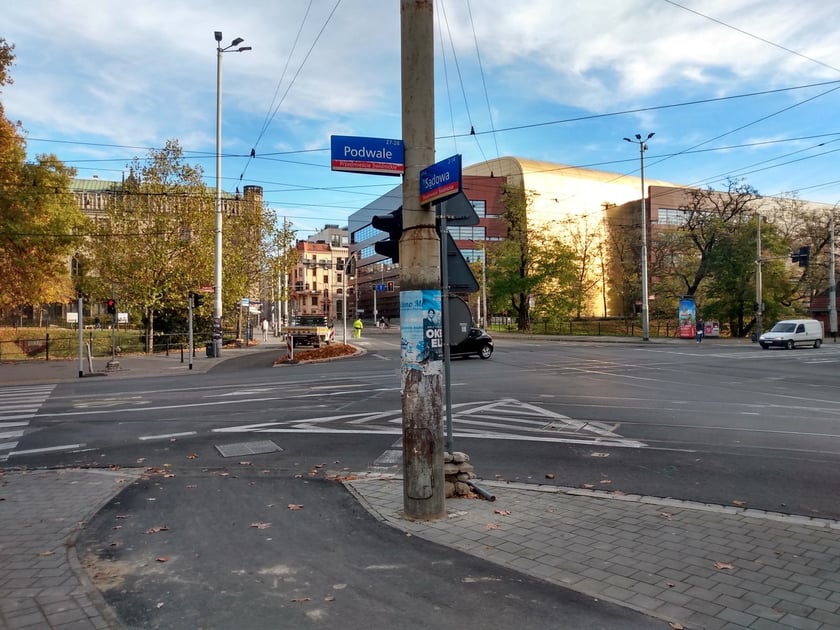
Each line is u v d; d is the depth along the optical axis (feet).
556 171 271.08
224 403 44.45
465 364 77.92
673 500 20.63
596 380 58.70
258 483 23.13
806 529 17.49
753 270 163.12
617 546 16.05
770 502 20.53
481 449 29.25
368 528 17.58
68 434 33.65
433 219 18.58
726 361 83.97
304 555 15.44
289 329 129.70
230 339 141.38
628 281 215.51
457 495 20.97
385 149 18.40
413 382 18.38
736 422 35.96
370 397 47.14
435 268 18.52
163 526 17.93
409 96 18.70
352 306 412.36
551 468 25.66
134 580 13.93
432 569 14.47
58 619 11.93
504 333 194.49
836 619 11.95
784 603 12.66
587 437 31.86
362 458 27.63
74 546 16.28
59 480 23.75
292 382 58.85
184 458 27.89
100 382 63.57
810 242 178.50
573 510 19.35
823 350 111.45
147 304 110.93
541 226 192.95
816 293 190.29
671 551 15.69
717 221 168.76
